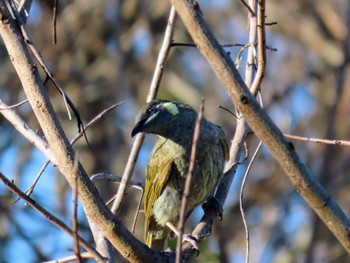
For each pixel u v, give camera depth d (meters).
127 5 16.31
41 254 12.42
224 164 8.96
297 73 16.52
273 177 15.75
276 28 16.73
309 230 14.74
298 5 16.69
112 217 5.73
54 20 6.35
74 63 15.74
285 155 4.86
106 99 15.46
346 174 15.52
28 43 5.79
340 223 4.86
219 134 8.89
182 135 8.92
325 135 15.02
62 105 15.31
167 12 16.42
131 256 5.89
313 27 16.56
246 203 15.52
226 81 4.83
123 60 15.62
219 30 16.55
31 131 7.06
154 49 16.47
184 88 15.94
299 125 16.14
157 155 9.18
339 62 16.23
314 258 14.16
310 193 4.86
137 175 15.19
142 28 16.28
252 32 7.20
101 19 16.11
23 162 14.50
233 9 16.62
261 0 6.15
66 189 13.92
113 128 15.05
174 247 9.59
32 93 5.64
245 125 7.76
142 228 14.47
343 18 16.55
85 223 12.50
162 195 9.15
